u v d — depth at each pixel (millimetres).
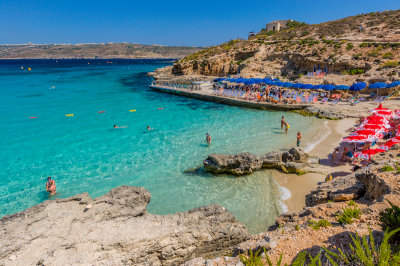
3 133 27688
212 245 10469
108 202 11906
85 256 8797
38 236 9570
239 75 61219
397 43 45375
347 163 18812
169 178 17922
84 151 22766
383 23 64562
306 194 15508
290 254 7086
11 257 8664
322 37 65750
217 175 18188
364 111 30609
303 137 25016
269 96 39719
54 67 147500
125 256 9086
